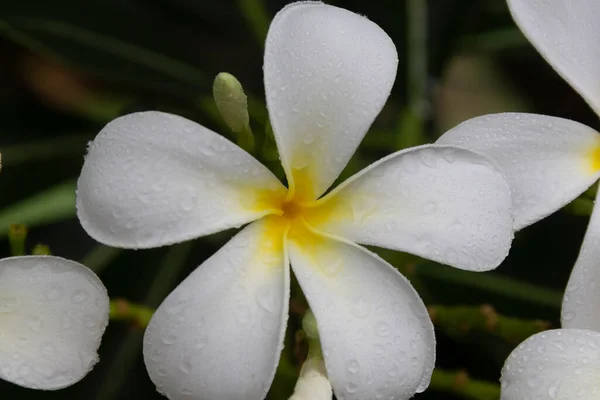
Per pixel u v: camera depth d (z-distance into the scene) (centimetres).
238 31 42
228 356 28
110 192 28
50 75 46
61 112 42
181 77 40
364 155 41
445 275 38
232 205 29
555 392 29
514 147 31
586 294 30
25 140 41
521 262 39
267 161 31
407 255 35
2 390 36
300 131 29
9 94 45
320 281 28
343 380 28
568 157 31
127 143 28
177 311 28
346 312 28
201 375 28
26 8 38
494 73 49
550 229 40
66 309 29
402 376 28
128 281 38
